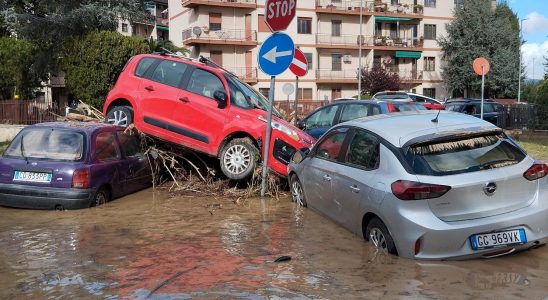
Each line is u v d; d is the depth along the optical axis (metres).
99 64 20.41
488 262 4.86
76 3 28.31
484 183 4.83
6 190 7.70
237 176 8.90
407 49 54.06
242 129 8.90
